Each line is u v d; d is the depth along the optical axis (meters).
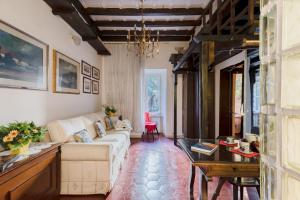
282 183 0.66
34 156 1.91
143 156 4.41
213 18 3.89
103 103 6.38
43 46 2.94
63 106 3.62
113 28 5.39
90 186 2.70
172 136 6.56
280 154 0.67
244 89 3.74
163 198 2.62
